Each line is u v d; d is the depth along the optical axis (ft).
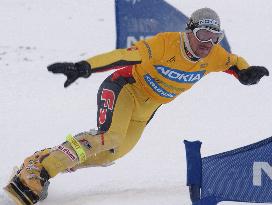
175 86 45.19
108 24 173.17
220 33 41.37
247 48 147.02
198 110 87.20
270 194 37.45
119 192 50.03
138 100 46.73
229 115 84.74
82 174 55.62
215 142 69.92
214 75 113.70
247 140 71.26
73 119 79.30
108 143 43.73
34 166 42.19
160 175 56.08
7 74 106.73
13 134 69.97
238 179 37.91
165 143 68.90
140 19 65.10
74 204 45.88
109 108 45.14
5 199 44.45
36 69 112.78
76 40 148.77
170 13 65.87
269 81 108.17
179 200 47.78
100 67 37.73
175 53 42.65
